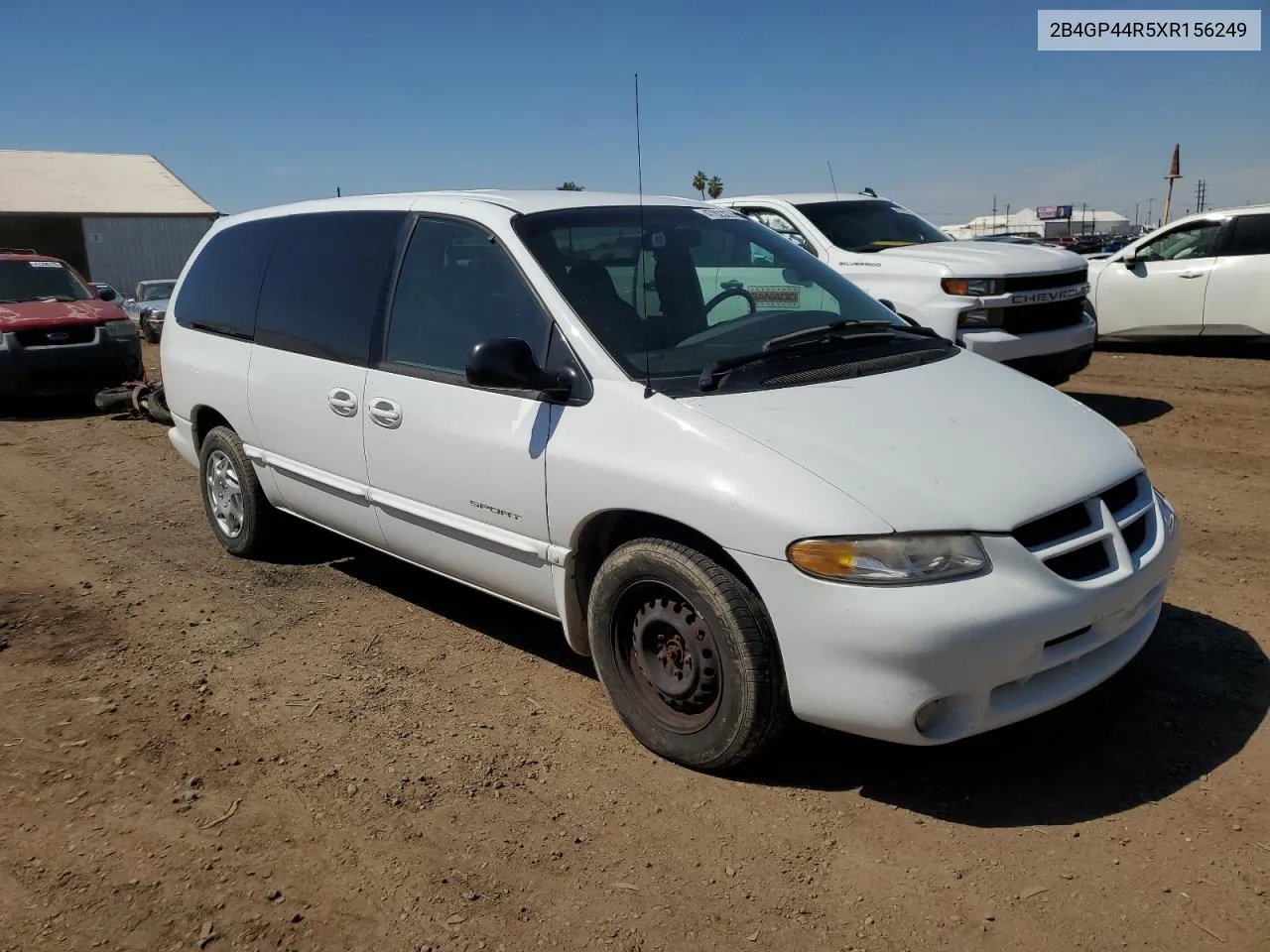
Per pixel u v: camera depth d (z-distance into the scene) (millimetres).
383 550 4746
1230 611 4531
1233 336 11039
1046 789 3277
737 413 3344
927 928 2691
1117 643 3371
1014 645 2941
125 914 2865
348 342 4590
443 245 4293
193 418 5875
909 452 3207
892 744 3582
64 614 5117
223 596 5293
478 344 3586
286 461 5066
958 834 3076
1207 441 7730
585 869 2984
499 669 4324
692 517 3213
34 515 7094
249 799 3412
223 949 2721
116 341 11727
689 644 3355
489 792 3395
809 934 2688
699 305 4137
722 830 3143
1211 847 2957
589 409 3568
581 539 3668
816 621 2996
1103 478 3336
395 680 4254
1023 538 3051
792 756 3529
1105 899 2764
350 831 3211
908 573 2922
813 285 4535
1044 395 3922
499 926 2766
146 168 50625
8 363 10930
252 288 5363
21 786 3539
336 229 4898
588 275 3904
